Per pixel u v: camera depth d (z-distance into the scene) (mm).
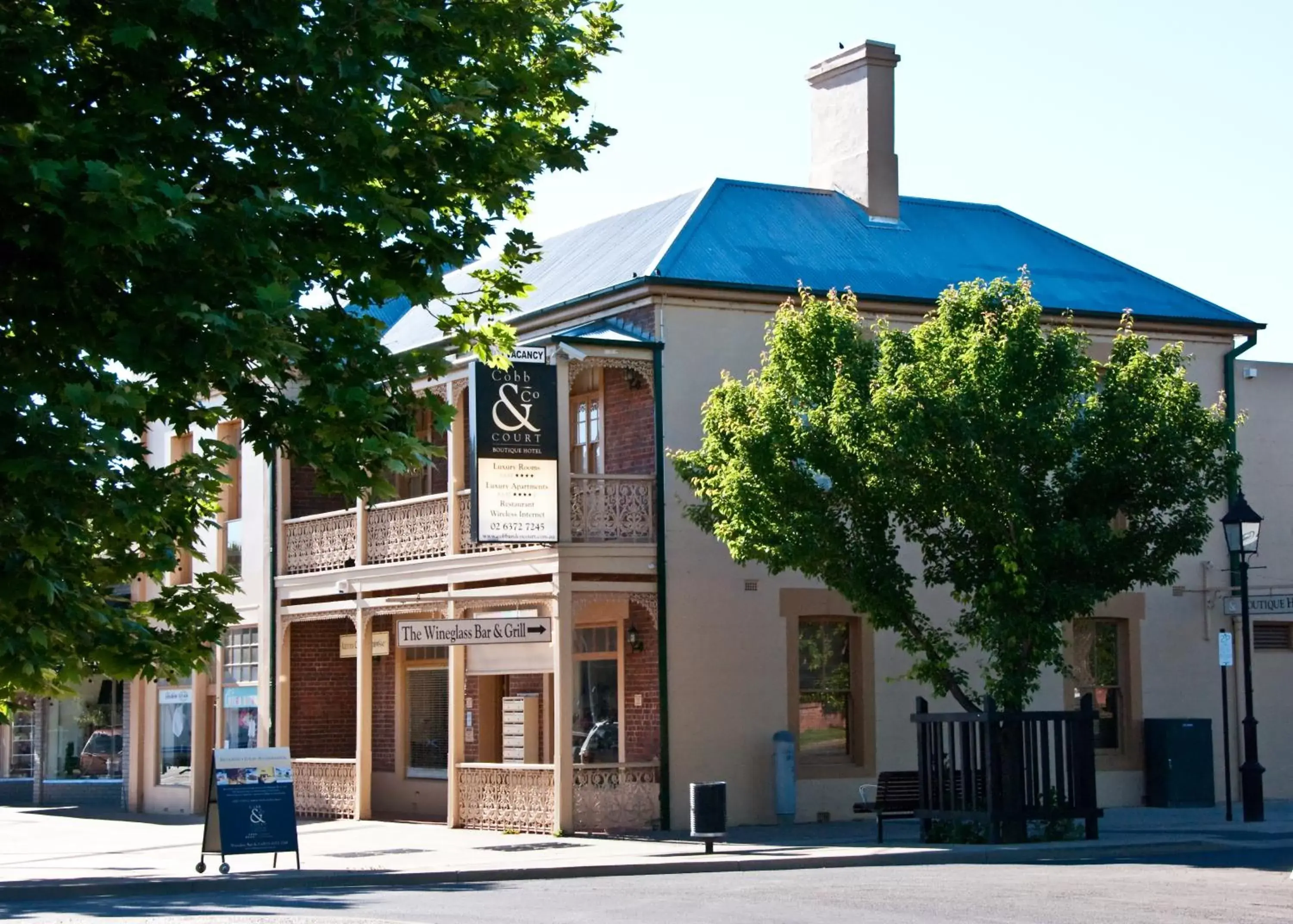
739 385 21219
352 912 14188
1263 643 27328
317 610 26984
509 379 21891
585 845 20828
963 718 19719
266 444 9039
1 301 8305
